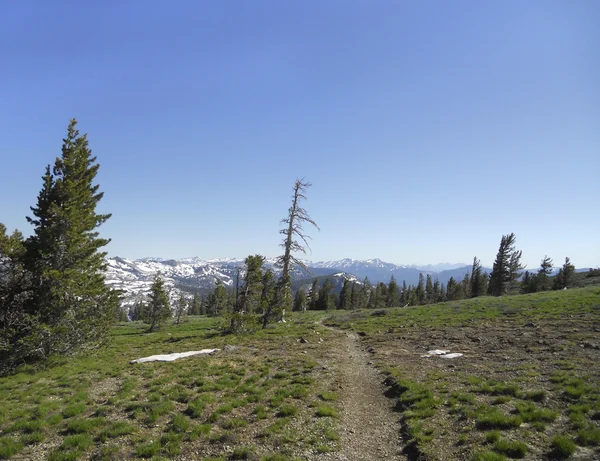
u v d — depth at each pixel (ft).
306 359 67.41
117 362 73.82
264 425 37.27
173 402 44.14
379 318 133.39
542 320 90.43
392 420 38.22
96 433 35.40
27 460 30.68
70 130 91.50
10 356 70.64
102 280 92.68
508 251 244.63
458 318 110.83
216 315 260.83
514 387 40.24
